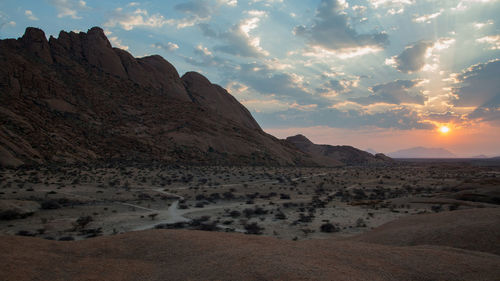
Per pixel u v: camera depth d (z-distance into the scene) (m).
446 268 9.05
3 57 109.19
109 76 148.62
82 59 150.12
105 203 47.59
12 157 70.31
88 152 93.25
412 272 8.78
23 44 133.75
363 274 8.31
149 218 38.03
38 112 98.25
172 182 72.88
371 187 78.69
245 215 40.34
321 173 114.12
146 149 107.88
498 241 12.50
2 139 74.25
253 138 147.38
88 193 52.47
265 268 8.46
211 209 45.69
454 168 151.38
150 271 9.85
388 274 8.55
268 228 32.12
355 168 160.38
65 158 83.19
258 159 128.75
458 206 39.22
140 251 11.57
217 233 13.71
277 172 103.88
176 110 145.50
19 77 106.44
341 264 9.02
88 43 157.62
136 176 75.25
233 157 123.62
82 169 75.88
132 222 35.59
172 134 124.44
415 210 39.81
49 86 112.88
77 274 9.62
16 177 58.34
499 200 40.94
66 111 108.31
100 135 106.56
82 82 130.88
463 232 13.98
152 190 61.28
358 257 9.76
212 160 115.00
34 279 9.09
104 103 126.69
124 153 101.50
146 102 143.62
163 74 179.50
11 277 8.95
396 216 36.78
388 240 15.55
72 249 11.79
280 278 7.72
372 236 17.02
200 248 11.31
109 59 157.00
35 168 69.62
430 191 64.56
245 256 9.66
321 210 43.31
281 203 50.97
